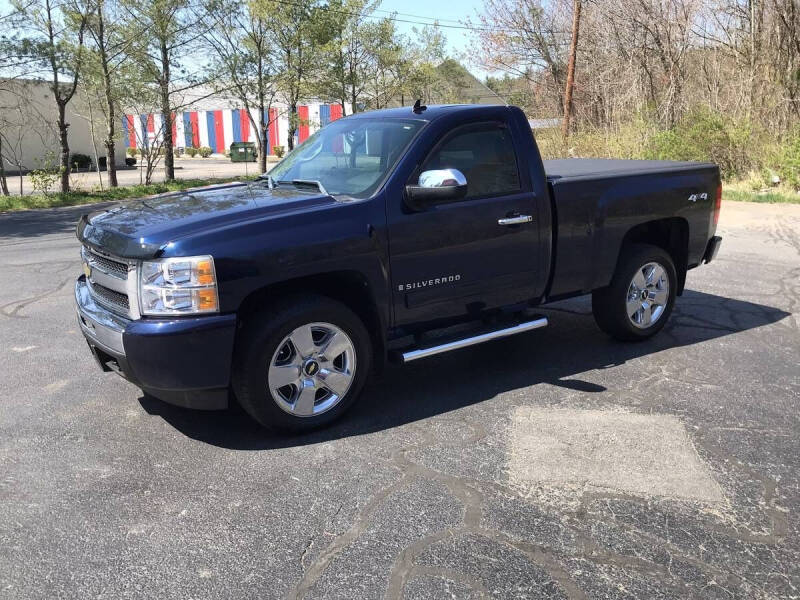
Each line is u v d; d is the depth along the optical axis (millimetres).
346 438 3895
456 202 4266
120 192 21781
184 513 3148
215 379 3561
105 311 3875
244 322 3750
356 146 4496
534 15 27266
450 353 5359
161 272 3443
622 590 2596
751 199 13930
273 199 4027
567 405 4316
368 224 3904
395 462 3604
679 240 5703
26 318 6434
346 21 27531
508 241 4492
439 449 3742
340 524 3045
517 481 3391
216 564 2777
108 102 22344
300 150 5055
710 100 18469
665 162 6027
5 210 17266
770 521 3045
